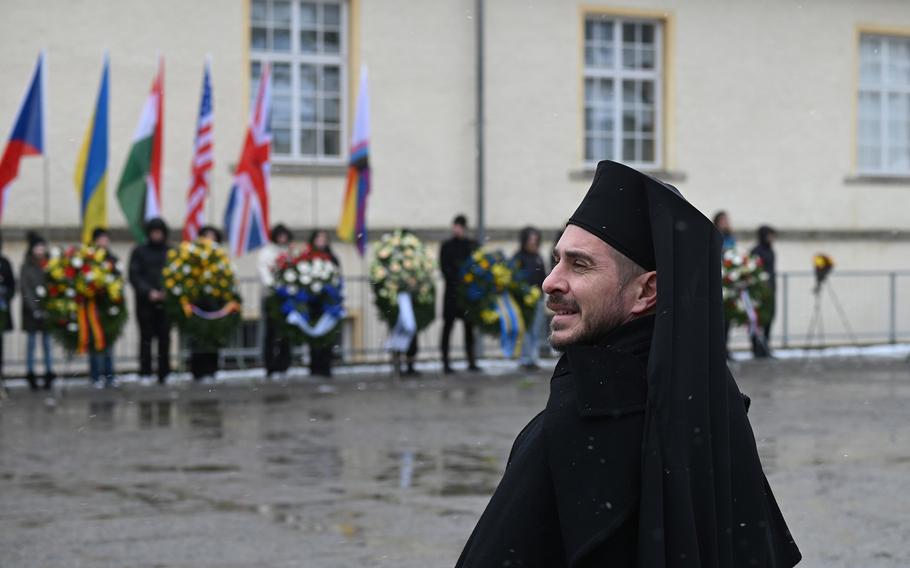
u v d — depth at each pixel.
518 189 21.22
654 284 2.36
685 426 2.22
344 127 20.47
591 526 2.18
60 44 18.47
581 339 2.38
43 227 18.28
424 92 20.64
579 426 2.26
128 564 6.96
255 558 7.07
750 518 2.36
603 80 22.16
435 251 20.69
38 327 16.05
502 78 21.08
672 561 2.18
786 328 21.77
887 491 8.89
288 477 9.62
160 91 17.73
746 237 22.77
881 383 16.92
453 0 20.75
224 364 18.14
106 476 9.74
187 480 9.54
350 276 19.98
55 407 14.45
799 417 13.12
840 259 23.28
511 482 2.29
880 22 23.62
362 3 20.30
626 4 21.92
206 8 19.27
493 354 20.25
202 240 16.20
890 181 23.72
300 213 19.89
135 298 16.47
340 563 6.94
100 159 17.22
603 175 2.41
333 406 14.48
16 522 8.08
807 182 23.16
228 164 19.41
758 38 22.81
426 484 9.27
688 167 22.48
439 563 6.91
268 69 18.03
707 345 2.27
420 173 20.62
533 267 18.27
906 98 24.17
